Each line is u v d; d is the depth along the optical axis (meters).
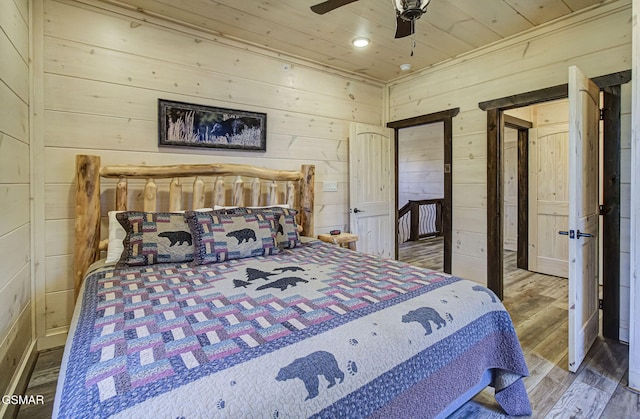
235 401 0.85
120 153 2.59
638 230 1.87
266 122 3.31
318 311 1.35
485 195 3.38
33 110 2.26
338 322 1.25
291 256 2.39
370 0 2.47
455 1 2.49
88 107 2.46
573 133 2.00
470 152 3.49
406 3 1.66
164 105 2.74
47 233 2.34
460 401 1.45
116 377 0.90
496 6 2.56
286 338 1.12
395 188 4.39
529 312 3.02
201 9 2.60
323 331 1.18
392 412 1.11
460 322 1.42
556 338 2.51
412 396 1.18
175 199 2.69
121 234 2.33
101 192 2.54
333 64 3.73
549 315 2.95
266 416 0.86
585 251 2.20
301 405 0.91
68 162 2.40
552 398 1.81
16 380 1.87
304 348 1.07
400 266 2.06
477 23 2.82
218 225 2.32
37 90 2.28
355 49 3.34
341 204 4.00
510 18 2.75
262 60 3.29
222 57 3.04
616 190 2.46
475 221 3.47
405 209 6.85
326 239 3.37
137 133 2.65
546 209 4.26
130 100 2.62
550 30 2.84
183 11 2.63
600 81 2.53
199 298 1.51
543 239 4.30
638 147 1.87
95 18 2.47
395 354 1.16
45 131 2.31
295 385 0.93
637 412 1.70
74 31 2.40
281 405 0.89
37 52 2.28
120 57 2.57
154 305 1.43
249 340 1.11
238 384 0.90
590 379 1.99
